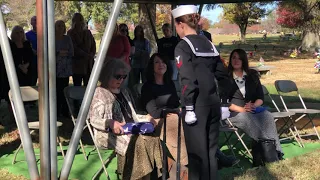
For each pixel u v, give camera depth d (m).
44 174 2.71
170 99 4.19
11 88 2.75
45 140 2.68
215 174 3.50
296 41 45.09
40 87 2.62
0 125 6.70
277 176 4.25
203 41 3.41
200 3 8.31
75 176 4.29
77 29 7.45
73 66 7.46
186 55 3.27
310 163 4.66
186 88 3.25
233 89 4.81
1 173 4.35
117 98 3.80
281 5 21.72
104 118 3.54
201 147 3.39
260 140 4.62
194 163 3.42
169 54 7.91
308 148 5.45
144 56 8.67
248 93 4.82
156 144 3.59
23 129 2.76
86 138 5.80
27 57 7.03
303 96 10.35
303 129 6.55
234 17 43.31
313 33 29.36
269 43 43.16
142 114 4.30
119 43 7.17
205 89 3.34
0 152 5.19
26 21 35.53
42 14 2.55
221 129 4.56
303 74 16.12
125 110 3.85
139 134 3.54
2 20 2.69
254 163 4.68
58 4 26.00
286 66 19.91
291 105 8.96
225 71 3.58
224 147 5.43
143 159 3.50
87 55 7.52
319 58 18.27
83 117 2.81
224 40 54.81
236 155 5.12
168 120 3.96
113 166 4.62
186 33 3.43
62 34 6.93
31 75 7.19
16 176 4.26
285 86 5.83
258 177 4.22
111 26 2.73
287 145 5.57
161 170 3.72
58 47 6.87
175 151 3.84
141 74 8.77
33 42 7.81
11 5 34.91
